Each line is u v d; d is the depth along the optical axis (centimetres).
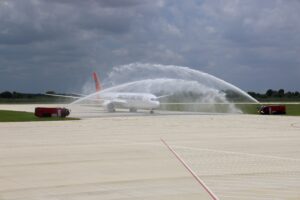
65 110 7581
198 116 8056
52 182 1889
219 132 4575
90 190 1722
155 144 3438
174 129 4997
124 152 2942
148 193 1659
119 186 1797
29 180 1938
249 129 4966
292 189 1719
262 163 2419
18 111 10125
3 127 5297
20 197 1606
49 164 2414
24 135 4225
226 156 2717
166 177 1995
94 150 3055
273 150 3017
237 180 1912
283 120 6725
